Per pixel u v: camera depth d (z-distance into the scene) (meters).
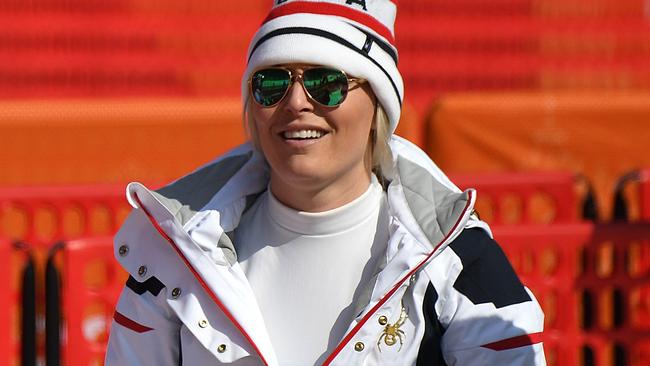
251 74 7.98
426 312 7.70
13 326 16.53
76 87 33.25
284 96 7.70
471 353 7.71
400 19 36.81
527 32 36.91
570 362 14.78
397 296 7.62
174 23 35.16
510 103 23.11
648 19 37.69
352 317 7.91
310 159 7.77
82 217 18.53
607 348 15.73
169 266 8.10
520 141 23.17
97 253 14.02
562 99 23.22
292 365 7.92
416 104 34.38
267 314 8.08
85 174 22.00
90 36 34.12
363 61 7.74
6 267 14.21
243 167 8.60
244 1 35.97
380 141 8.21
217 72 33.84
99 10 34.81
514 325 7.68
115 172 22.06
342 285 8.02
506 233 14.69
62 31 34.03
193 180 8.63
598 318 14.84
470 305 7.70
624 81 35.72
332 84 7.63
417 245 7.74
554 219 19.38
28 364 14.53
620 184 18.16
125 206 18.62
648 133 23.27
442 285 7.72
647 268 15.62
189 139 22.27
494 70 35.88
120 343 8.28
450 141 23.09
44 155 21.84
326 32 7.68
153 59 34.00
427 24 36.78
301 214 8.09
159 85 33.56
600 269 16.56
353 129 7.83
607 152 23.33
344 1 7.78
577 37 36.94
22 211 19.53
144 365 8.28
